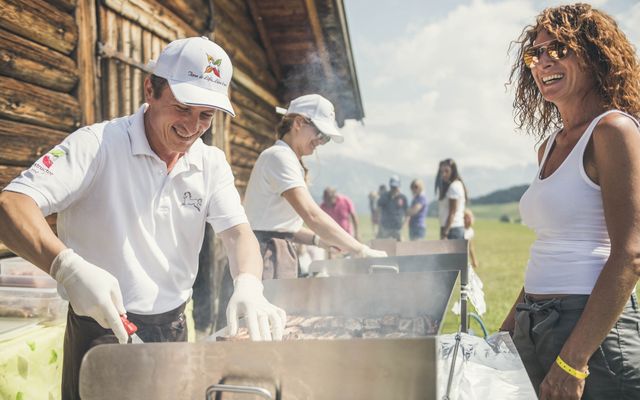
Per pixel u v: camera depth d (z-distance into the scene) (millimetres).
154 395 1102
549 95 1748
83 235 1613
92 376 1115
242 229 1803
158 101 1575
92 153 1530
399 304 2025
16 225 1345
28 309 2109
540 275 1740
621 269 1473
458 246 3205
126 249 1618
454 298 1942
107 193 1570
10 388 1760
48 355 1961
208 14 4988
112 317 1312
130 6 3641
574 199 1646
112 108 3484
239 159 5965
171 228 1697
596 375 1570
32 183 1412
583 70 1685
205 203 1784
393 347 1014
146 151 1604
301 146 2873
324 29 6641
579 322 1543
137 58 3801
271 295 2098
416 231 9406
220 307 2859
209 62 1560
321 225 2658
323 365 1041
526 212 1841
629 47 1669
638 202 1483
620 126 1529
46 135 2850
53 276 1356
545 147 1968
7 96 2561
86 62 3195
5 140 2557
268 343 1060
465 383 1351
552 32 1698
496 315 5516
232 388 1057
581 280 1631
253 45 6434
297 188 2678
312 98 2854
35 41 2795
